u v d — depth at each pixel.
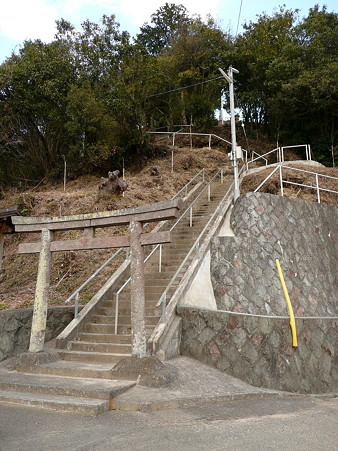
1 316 6.48
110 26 18.45
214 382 5.34
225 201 12.02
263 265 9.41
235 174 11.70
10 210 7.06
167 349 5.98
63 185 17.45
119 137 17.70
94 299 7.65
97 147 16.67
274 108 24.03
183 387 4.89
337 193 13.93
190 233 10.52
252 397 5.12
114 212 5.75
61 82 16.92
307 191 13.98
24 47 18.70
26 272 10.28
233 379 5.69
